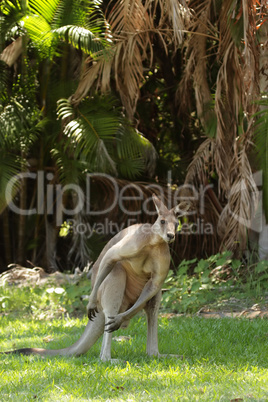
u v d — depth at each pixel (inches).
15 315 382.9
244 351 237.3
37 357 227.6
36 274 453.4
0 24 447.2
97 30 435.8
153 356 223.6
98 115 453.7
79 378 192.2
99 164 445.1
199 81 430.6
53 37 443.5
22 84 471.5
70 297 388.2
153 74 580.7
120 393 174.6
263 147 378.3
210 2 412.5
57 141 476.7
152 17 438.3
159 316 349.7
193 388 175.0
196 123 560.4
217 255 406.9
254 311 338.3
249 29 353.7
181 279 395.5
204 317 336.5
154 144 577.9
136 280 219.6
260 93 388.2
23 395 175.0
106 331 210.1
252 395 164.1
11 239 530.0
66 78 484.1
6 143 454.0
